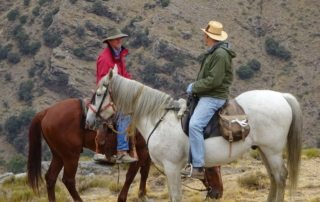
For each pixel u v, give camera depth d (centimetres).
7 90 12838
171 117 943
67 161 1109
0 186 1479
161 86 12150
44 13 13962
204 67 919
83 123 1102
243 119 916
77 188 1380
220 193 1127
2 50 13625
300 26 13675
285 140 945
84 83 12556
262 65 12775
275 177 946
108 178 1484
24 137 11481
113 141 1080
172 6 13625
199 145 909
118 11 13725
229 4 14100
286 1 14338
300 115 949
